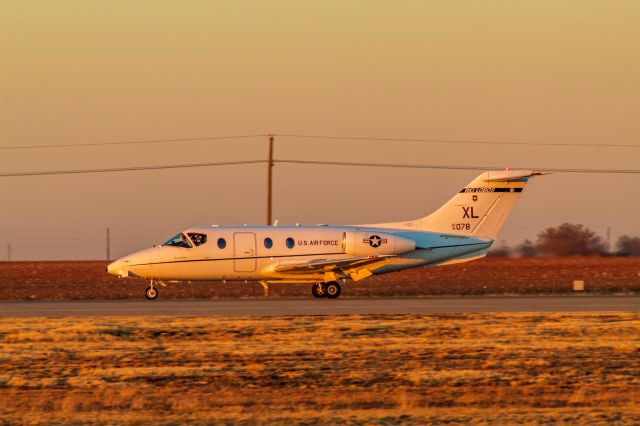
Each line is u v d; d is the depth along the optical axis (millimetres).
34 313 130125
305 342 98250
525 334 104312
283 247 165375
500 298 162750
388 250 165875
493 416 66062
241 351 92125
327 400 72062
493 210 173625
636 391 75562
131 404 70375
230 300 159000
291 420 64562
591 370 83688
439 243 170875
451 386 77125
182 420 64562
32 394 73938
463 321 115562
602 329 107562
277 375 81062
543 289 199500
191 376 80500
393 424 63719
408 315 122938
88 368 84312
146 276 162125
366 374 81438
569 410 68750
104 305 145125
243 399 72312
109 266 162500
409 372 82438
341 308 136750
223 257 163250
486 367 84812
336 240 166875
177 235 164750
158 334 103375
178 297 178000
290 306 141125
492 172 173000
